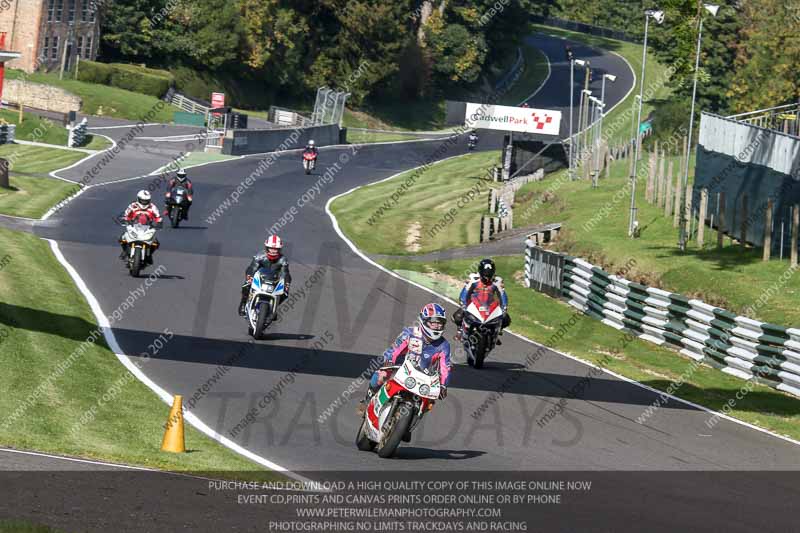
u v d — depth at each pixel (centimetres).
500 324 4697
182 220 9744
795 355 4875
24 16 19725
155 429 3192
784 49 16338
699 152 8981
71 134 15038
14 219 8400
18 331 4306
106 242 7769
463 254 9238
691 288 6838
